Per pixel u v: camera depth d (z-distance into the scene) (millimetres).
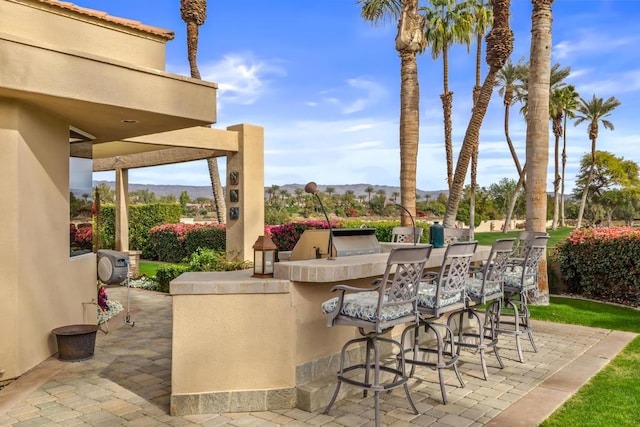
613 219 54312
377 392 3359
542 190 8258
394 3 11430
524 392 4082
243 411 3695
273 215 29172
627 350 5379
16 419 3570
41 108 4895
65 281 5531
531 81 8305
